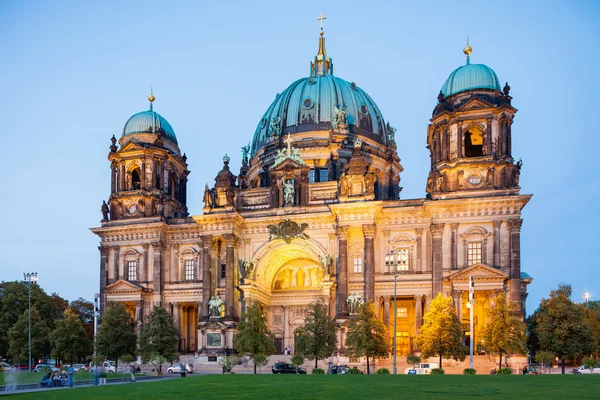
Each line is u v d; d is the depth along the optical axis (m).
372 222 96.69
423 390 41.22
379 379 53.88
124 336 97.69
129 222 109.00
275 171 105.12
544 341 82.69
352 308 93.69
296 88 128.62
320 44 140.38
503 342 78.62
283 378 58.03
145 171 110.88
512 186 93.50
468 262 92.75
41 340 110.88
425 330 80.69
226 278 101.56
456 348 79.44
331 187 102.62
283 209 103.00
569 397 35.94
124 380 68.81
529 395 37.25
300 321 110.06
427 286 94.81
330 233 100.06
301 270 112.06
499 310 80.62
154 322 96.12
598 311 116.62
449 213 94.44
